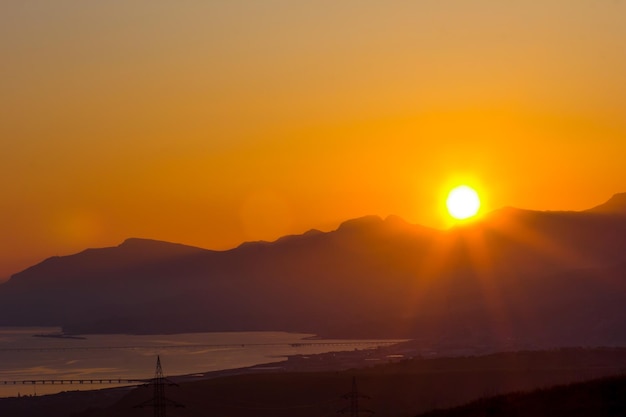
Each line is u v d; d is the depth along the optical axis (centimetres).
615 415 6856
